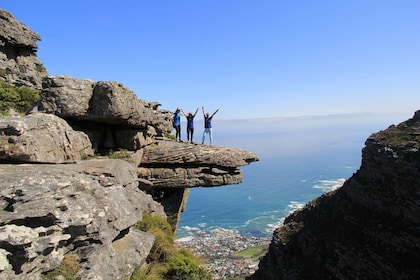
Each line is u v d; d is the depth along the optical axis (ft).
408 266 102.94
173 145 81.25
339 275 121.80
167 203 86.58
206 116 88.28
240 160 83.76
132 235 40.57
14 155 36.04
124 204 39.09
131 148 69.36
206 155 80.48
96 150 63.10
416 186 115.44
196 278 48.57
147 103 92.94
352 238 129.29
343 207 150.20
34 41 142.51
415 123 147.84
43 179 30.89
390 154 133.49
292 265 151.33
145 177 75.92
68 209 29.66
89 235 30.73
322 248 141.59
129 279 35.65
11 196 27.48
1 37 129.90
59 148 43.65
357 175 156.66
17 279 23.16
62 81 58.75
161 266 47.34
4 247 23.12
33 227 27.02
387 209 123.54
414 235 106.32
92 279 29.25
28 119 40.09
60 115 57.72
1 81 100.37
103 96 59.77
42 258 25.66
